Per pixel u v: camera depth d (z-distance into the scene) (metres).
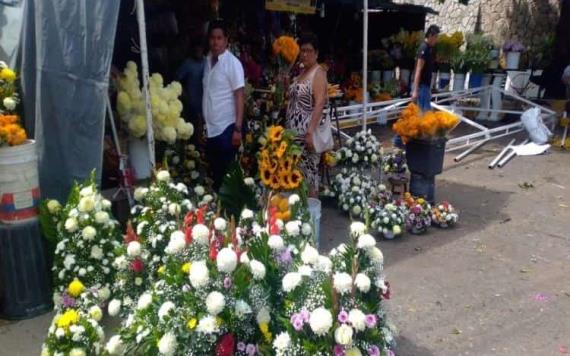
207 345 2.42
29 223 3.35
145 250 3.24
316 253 2.52
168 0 5.93
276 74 6.61
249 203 3.95
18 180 3.27
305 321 2.28
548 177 6.89
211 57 4.67
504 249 4.66
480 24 15.70
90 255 3.29
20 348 3.10
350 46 11.22
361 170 5.79
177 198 3.56
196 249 2.65
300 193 3.73
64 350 2.58
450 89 11.63
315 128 4.66
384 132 9.49
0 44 4.30
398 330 3.40
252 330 2.50
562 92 11.38
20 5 4.17
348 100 9.68
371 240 2.52
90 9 3.57
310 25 10.53
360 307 2.37
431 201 5.56
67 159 3.86
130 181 4.35
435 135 5.28
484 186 6.52
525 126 8.67
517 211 5.62
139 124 4.28
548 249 4.67
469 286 3.98
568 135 9.16
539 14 14.40
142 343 2.57
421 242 4.79
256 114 5.60
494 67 11.73
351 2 9.84
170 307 2.46
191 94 5.20
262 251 2.59
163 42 5.96
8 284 3.36
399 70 11.59
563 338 3.34
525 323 3.51
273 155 3.72
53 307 3.50
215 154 4.78
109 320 3.26
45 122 3.88
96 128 3.72
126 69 4.42
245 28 7.95
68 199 3.58
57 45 3.72
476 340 3.31
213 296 2.35
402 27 11.70
